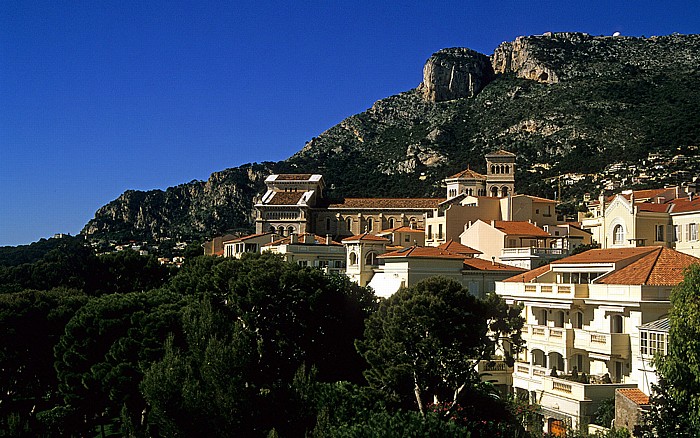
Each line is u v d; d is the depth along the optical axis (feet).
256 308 243.81
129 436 172.35
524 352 210.59
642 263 187.11
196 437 163.43
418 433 134.51
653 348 159.22
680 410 126.62
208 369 169.27
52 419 232.73
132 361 220.23
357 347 193.47
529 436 165.07
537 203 466.70
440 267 282.56
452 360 176.04
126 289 485.15
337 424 159.02
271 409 170.91
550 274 220.84
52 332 294.87
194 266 347.36
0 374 284.41
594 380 175.22
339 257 404.57
